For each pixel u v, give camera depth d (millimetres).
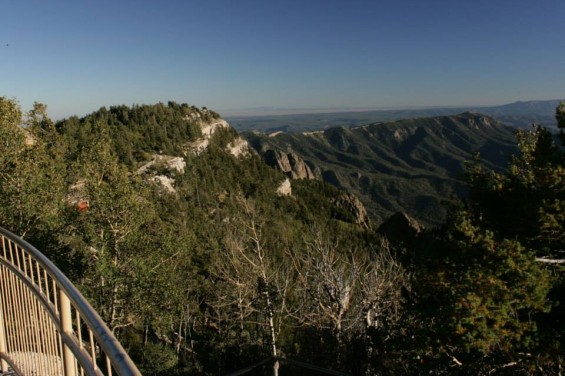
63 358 2895
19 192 15953
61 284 2645
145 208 18172
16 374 3893
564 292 9719
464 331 8711
